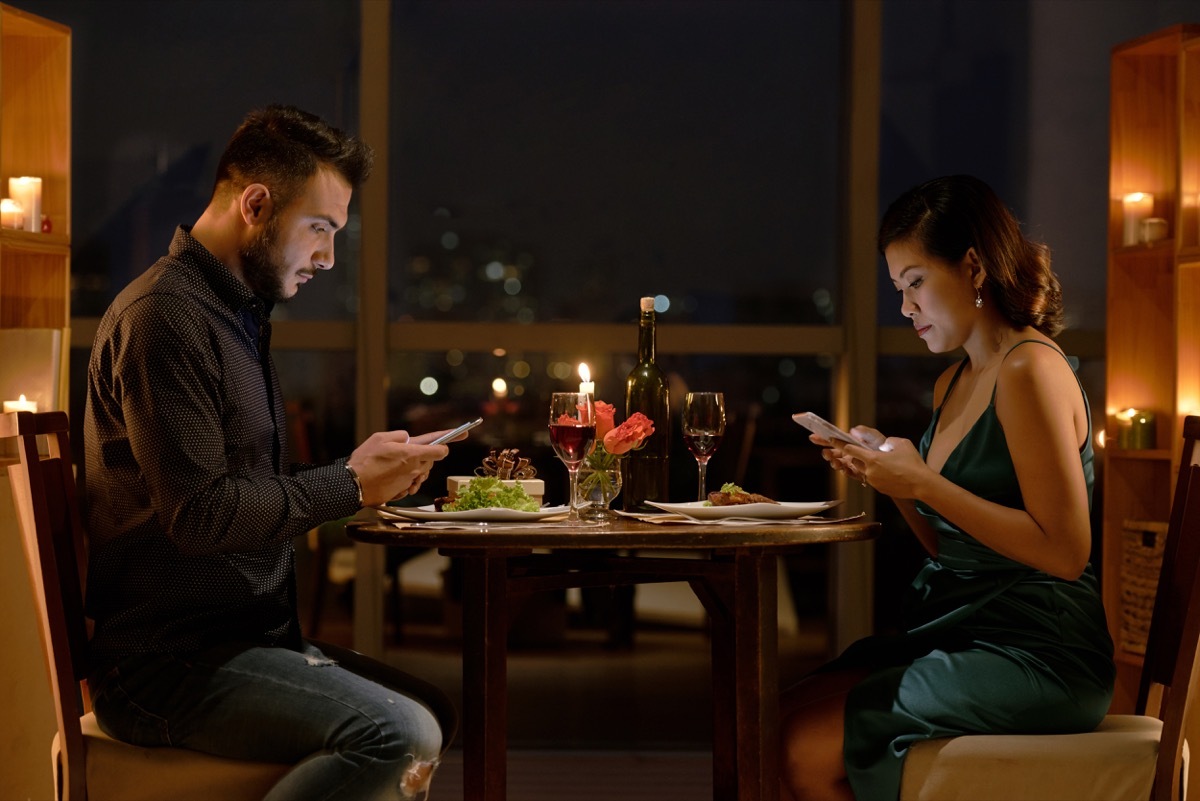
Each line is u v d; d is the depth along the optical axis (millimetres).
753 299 3729
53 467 1883
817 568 3768
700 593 2018
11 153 3117
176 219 3682
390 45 3645
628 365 3705
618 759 3352
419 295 3686
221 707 1691
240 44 3680
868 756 1820
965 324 1990
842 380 3652
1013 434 1856
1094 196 3713
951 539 1979
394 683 1979
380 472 1795
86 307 3658
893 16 3701
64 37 3133
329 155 1895
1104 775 1739
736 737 1962
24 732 2545
